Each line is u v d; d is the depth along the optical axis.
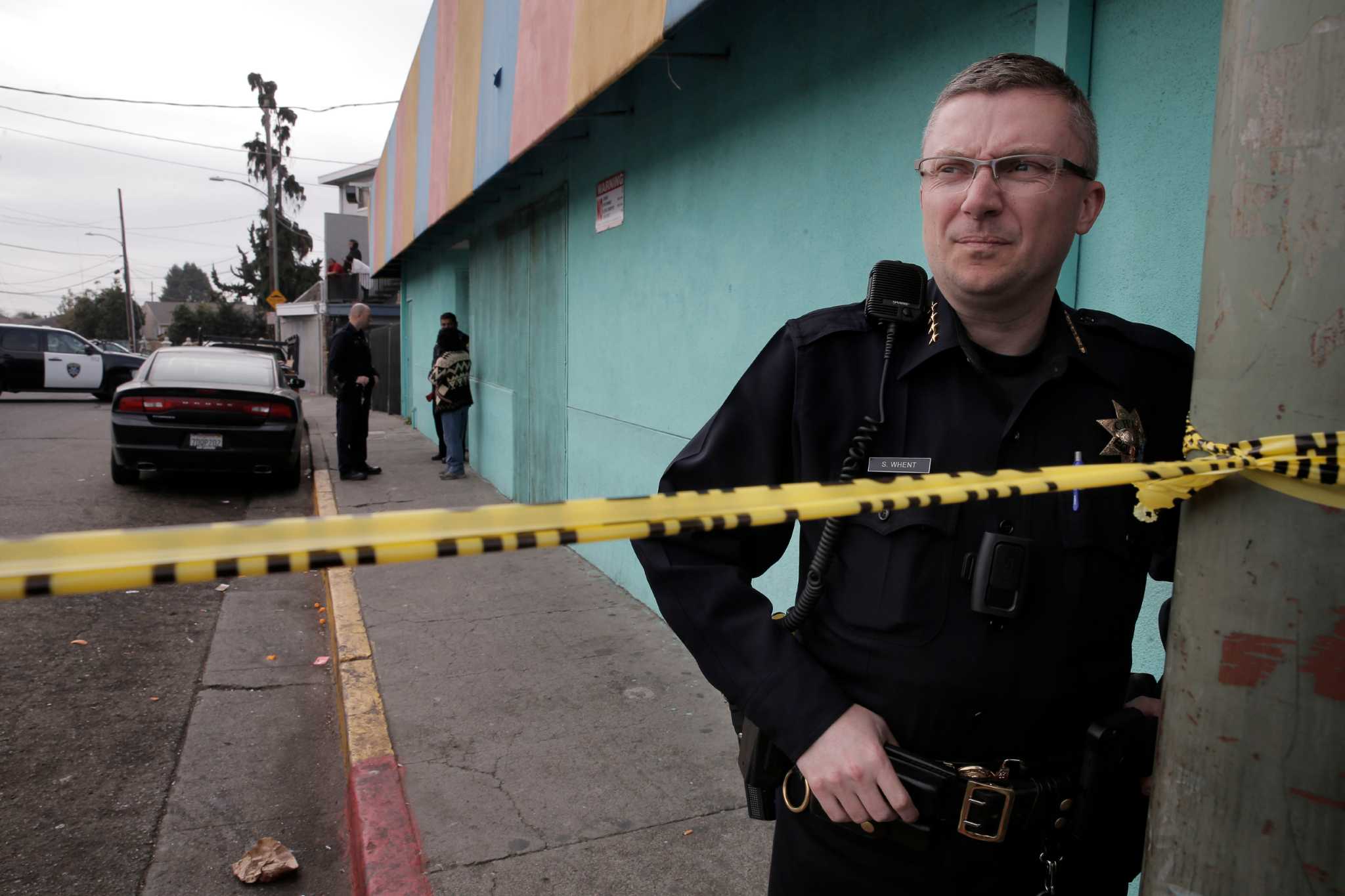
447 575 5.68
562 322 6.42
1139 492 0.93
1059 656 1.17
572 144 6.06
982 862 1.19
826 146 3.27
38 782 3.23
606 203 5.44
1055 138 1.14
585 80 4.26
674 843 2.73
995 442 1.19
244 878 2.67
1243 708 0.86
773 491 0.98
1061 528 1.17
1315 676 0.82
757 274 3.77
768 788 1.36
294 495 8.98
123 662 4.43
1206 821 0.89
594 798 2.98
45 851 2.81
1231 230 0.86
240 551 0.74
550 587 5.44
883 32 2.94
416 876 2.54
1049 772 1.20
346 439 9.27
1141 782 1.23
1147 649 2.13
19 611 5.08
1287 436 0.82
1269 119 0.82
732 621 1.19
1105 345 1.26
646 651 4.34
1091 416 1.22
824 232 3.29
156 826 2.98
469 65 7.06
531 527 0.85
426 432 13.26
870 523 1.19
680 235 4.47
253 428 8.58
